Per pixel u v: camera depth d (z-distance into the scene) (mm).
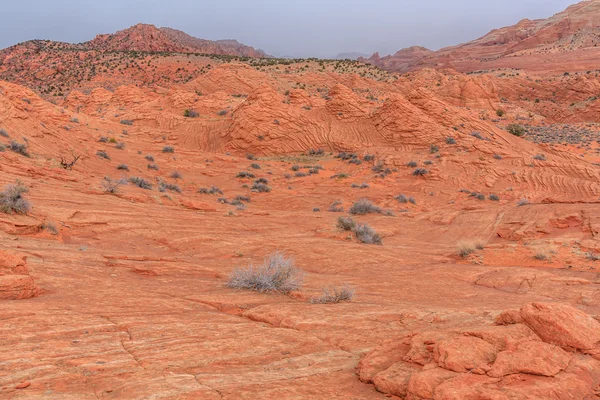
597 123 109562
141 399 3461
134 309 7090
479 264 17141
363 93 132125
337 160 58906
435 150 56250
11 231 12930
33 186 19328
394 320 6816
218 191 41312
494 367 3773
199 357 4734
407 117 61969
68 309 6680
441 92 121312
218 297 8453
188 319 6613
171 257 13617
